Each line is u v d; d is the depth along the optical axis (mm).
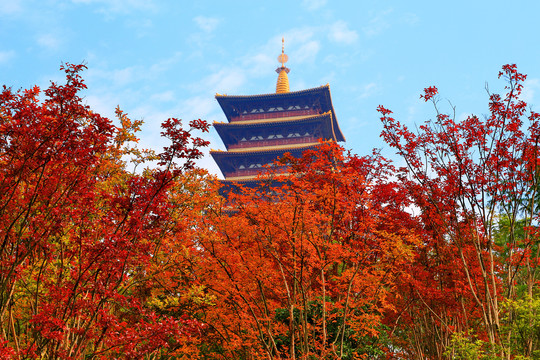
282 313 19109
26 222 11164
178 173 11836
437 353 22625
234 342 17453
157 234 12227
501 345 16688
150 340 10516
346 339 20078
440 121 19141
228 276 17094
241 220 16688
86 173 12211
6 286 10852
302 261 15492
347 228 17562
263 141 62875
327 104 66688
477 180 18516
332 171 16875
